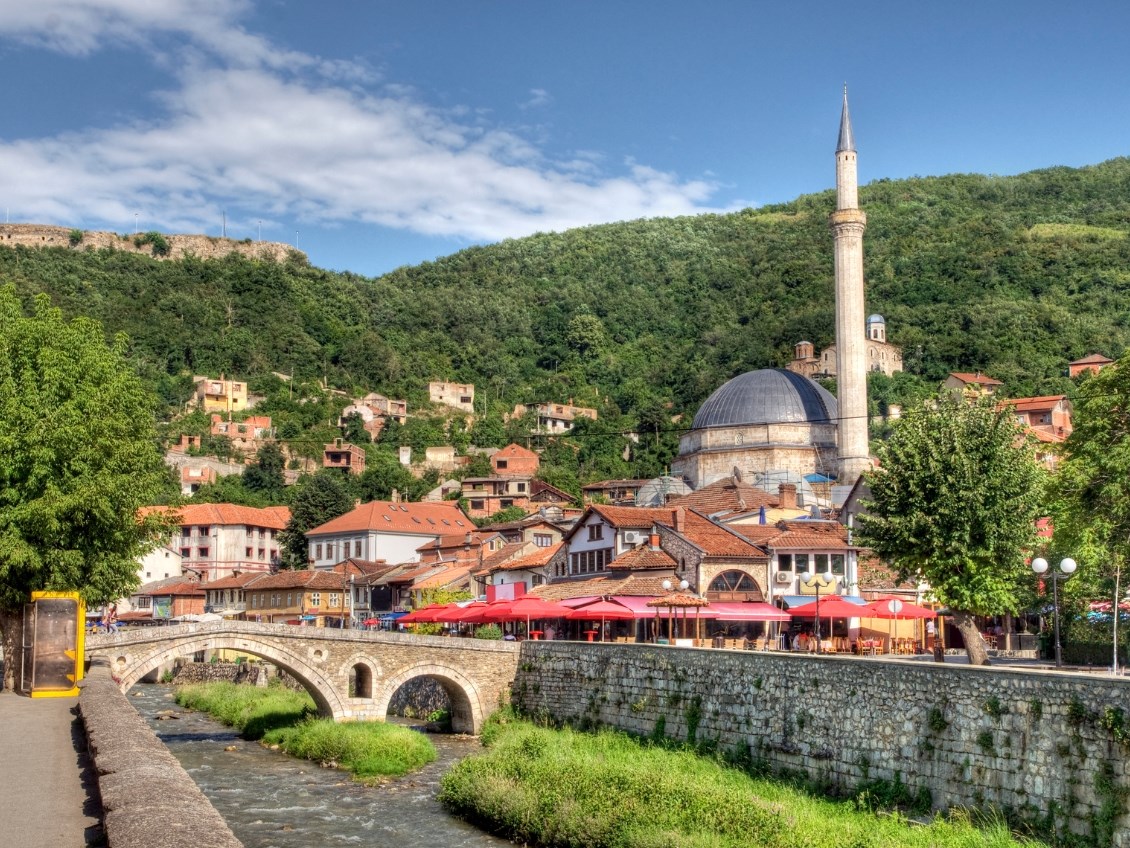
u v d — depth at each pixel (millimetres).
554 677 62562
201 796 15516
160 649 58875
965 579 49188
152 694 89688
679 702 50438
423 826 42219
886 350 177625
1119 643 53625
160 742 21031
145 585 139500
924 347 183250
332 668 63000
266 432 190625
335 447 183500
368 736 56531
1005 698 32312
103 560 51781
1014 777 31547
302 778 51844
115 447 51438
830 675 40500
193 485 171625
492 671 66500
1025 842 29750
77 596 40031
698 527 74438
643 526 74125
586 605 62625
